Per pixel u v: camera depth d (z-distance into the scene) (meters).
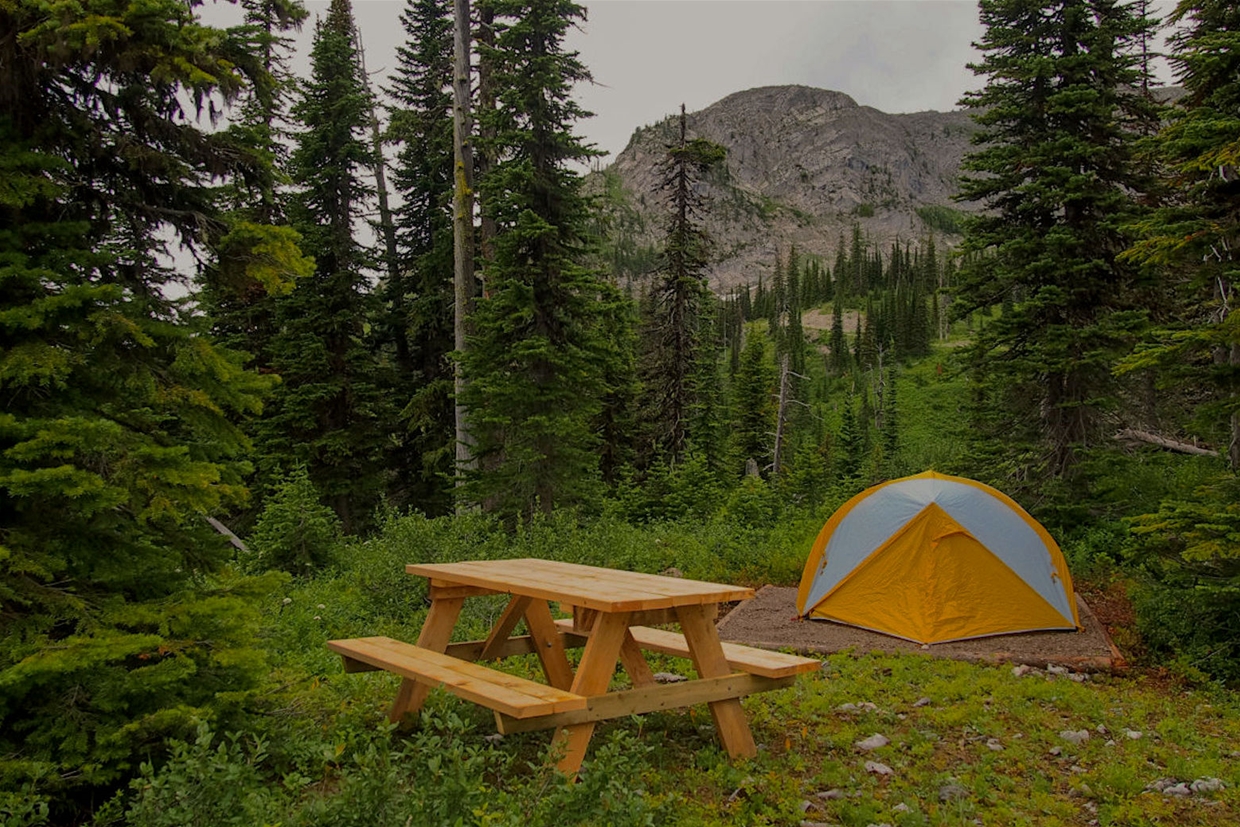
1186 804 4.60
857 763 5.07
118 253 4.68
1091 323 13.46
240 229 4.79
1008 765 5.20
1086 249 13.38
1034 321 13.59
